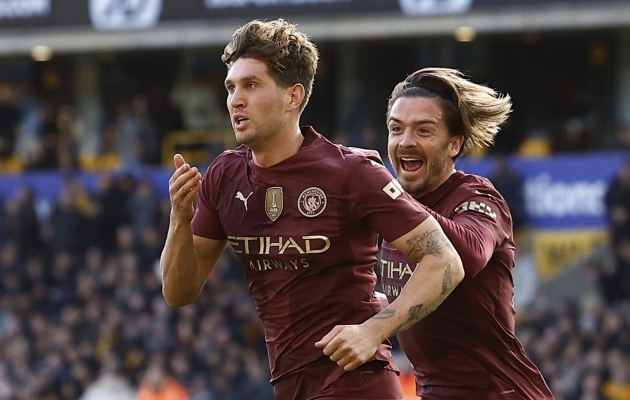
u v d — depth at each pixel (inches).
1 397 1152.8
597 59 1358.3
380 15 1248.2
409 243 357.4
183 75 1469.0
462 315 403.5
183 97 1427.2
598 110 1358.3
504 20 1226.0
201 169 1357.0
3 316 1233.4
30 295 1240.8
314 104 1414.9
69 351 1160.8
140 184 1256.8
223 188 378.0
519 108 1371.8
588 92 1363.2
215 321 1133.7
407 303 349.4
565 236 1212.5
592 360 1000.2
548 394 419.2
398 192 361.1
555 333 1043.9
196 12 1293.1
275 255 367.2
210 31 1286.9
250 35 359.9
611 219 1148.5
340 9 1254.3
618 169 1207.6
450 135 414.3
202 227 386.0
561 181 1218.6
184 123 1427.2
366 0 1250.6
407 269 405.1
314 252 363.3
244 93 358.3
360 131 1326.3
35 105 1461.6
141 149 1366.9
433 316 407.5
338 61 1414.9
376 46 1403.8
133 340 1148.5
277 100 359.6
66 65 1518.2
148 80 1505.9
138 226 1236.5
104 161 1430.9
